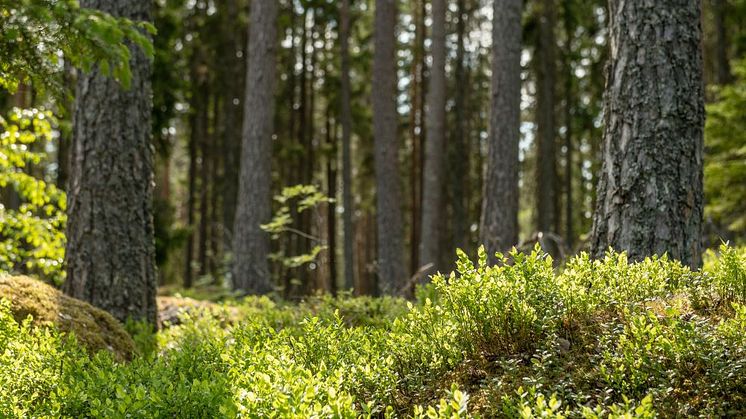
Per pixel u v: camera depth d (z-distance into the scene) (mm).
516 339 3842
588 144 27484
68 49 4543
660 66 5098
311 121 25750
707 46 22078
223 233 19281
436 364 3781
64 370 3721
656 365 3275
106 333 5520
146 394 3330
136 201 6750
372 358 3787
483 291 3863
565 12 20328
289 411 2604
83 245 6562
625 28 5246
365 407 2750
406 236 30047
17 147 7652
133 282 6633
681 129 5062
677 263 4375
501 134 11211
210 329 5879
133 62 6777
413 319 4117
